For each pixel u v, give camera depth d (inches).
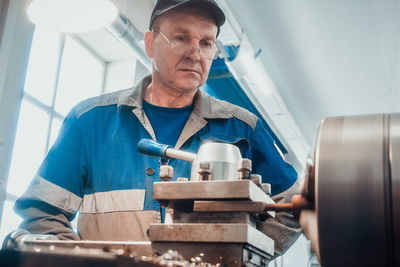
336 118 33.4
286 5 168.6
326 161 30.6
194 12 59.7
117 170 58.1
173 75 60.4
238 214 35.1
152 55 64.7
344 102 226.1
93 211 57.8
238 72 163.0
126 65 173.8
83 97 163.3
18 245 39.8
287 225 55.2
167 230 35.0
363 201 29.0
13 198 127.0
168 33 60.2
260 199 36.7
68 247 37.4
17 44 125.7
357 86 213.0
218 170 37.2
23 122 133.4
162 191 36.2
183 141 60.0
